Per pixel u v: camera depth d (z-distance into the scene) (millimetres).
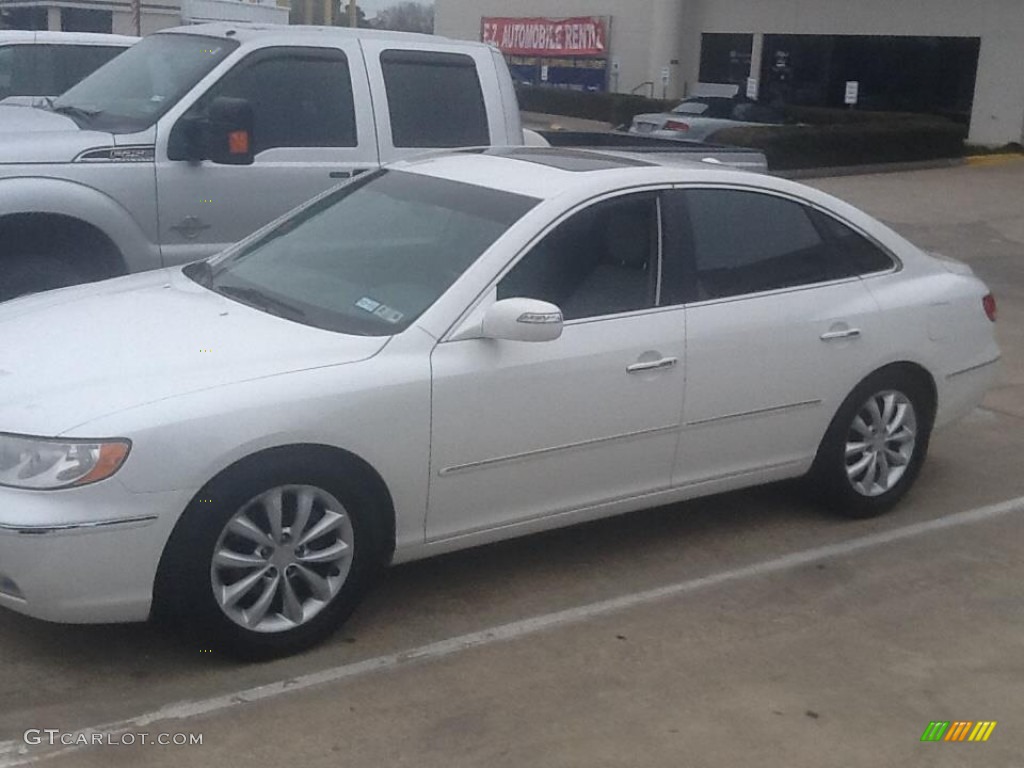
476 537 5027
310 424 4402
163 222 7238
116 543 4129
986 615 5266
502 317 4738
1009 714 4469
